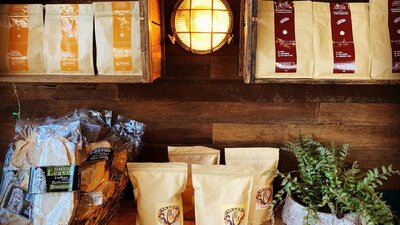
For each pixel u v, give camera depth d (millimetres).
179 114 1461
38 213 990
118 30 1255
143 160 1497
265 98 1435
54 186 1007
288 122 1450
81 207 1054
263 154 1363
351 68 1222
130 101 1457
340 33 1241
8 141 1502
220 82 1426
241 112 1449
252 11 1110
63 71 1279
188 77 1423
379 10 1245
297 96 1429
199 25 1289
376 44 1231
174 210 1235
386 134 1450
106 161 1144
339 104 1431
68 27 1271
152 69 1201
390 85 1407
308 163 1228
